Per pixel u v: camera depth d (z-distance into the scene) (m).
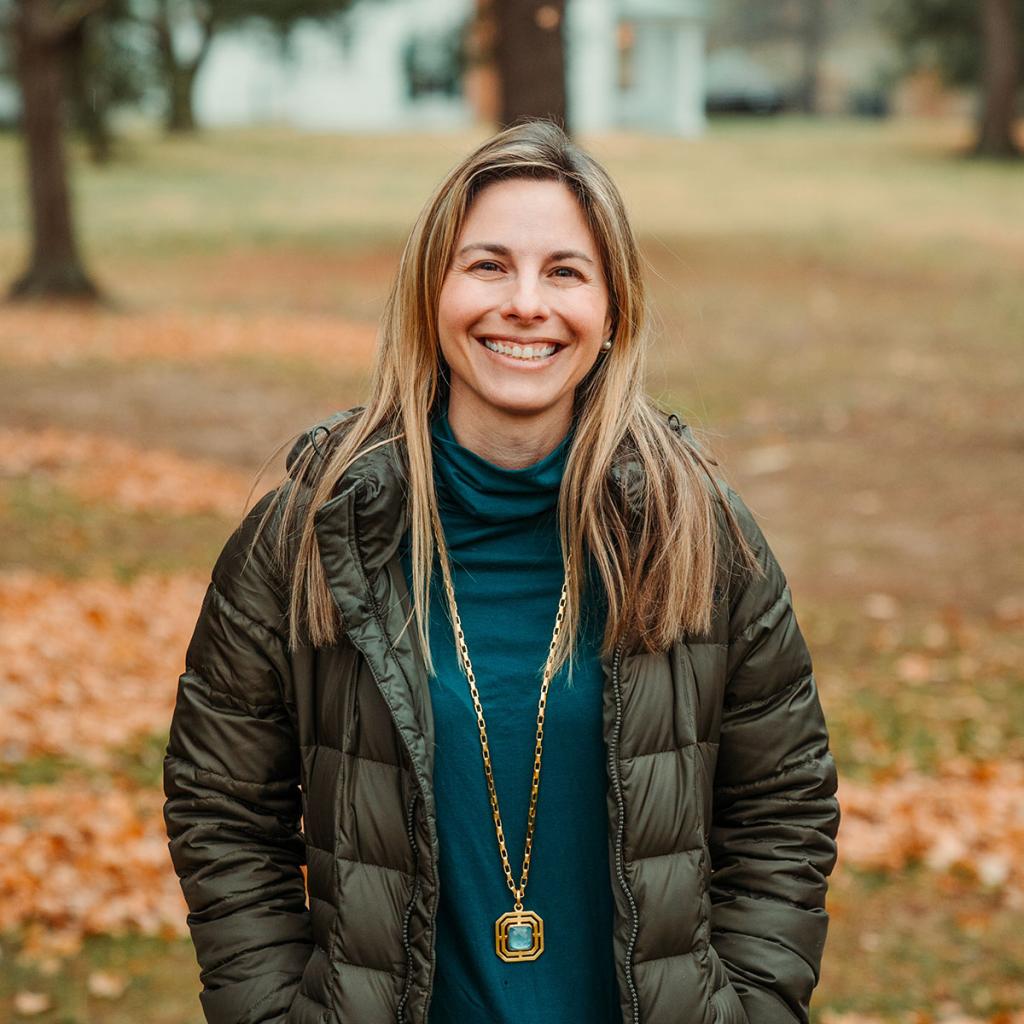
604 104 44.91
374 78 45.09
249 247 23.05
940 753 6.12
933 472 11.10
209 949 1.89
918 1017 4.09
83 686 6.61
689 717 1.83
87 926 4.47
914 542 9.45
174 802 1.92
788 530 9.80
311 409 13.37
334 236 24.08
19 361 14.50
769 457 11.70
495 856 1.81
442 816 1.81
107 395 13.35
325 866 1.82
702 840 1.83
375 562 1.80
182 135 40.84
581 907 1.83
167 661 7.09
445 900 1.82
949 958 4.49
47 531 9.12
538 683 1.82
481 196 1.83
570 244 1.82
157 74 40.94
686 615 1.81
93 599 7.84
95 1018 4.00
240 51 45.78
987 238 23.28
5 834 4.98
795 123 52.19
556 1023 1.80
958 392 13.83
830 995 4.25
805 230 24.16
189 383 14.09
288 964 1.88
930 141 41.53
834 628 7.86
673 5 46.59
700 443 1.96
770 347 16.05
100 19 31.55
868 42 90.25
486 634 1.83
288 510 1.88
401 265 1.88
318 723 1.85
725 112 55.66
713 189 29.78
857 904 4.84
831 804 1.97
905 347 16.06
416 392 1.85
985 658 7.37
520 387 1.82
